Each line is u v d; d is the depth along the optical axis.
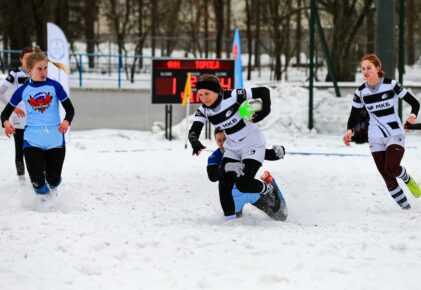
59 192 16.64
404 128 15.37
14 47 62.91
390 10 39.31
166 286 8.71
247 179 12.64
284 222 13.30
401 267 9.62
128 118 47.75
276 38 73.81
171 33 83.88
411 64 74.62
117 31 81.00
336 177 20.25
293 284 8.77
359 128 15.66
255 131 13.12
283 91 43.91
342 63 58.00
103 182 18.78
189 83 30.56
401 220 13.56
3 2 62.31
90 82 59.91
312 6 38.50
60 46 28.88
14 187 17.66
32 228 12.10
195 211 14.77
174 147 30.83
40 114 14.66
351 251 10.59
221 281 8.90
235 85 35.72
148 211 14.66
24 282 8.88
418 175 20.81
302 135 38.53
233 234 11.75
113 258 10.12
